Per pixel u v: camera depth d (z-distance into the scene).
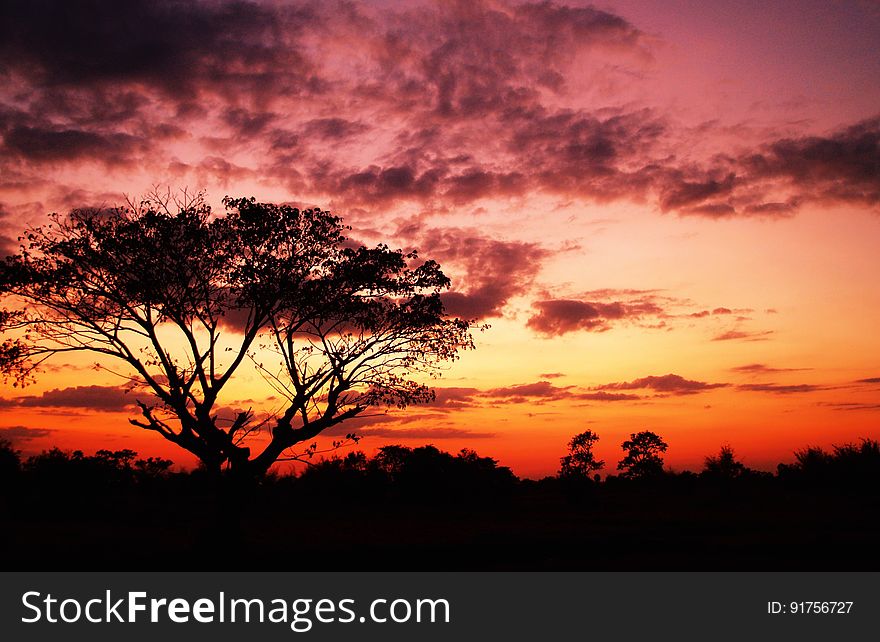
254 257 27.22
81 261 25.41
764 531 32.25
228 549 24.58
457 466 61.66
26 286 25.41
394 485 60.56
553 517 46.69
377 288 28.33
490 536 31.89
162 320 26.64
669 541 28.72
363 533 33.97
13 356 25.23
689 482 68.38
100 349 25.72
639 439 76.25
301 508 53.34
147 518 43.00
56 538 29.70
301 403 26.91
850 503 45.97
